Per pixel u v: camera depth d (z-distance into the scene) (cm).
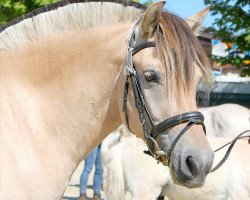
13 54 263
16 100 254
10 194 238
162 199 600
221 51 1484
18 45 266
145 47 246
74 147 264
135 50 248
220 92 1747
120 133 592
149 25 245
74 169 268
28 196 244
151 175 561
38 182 247
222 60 1309
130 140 588
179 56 237
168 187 563
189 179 229
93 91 263
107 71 262
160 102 240
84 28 268
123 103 254
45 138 257
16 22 269
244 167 549
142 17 249
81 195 764
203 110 897
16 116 250
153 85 241
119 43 261
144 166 565
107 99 264
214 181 540
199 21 280
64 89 263
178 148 234
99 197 779
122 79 254
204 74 247
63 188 261
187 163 230
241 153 557
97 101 264
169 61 238
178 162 233
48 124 260
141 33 248
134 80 247
